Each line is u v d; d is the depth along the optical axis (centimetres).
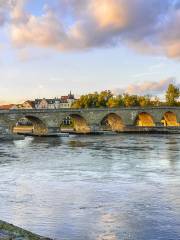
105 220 2362
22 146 8056
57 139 10406
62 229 2208
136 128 13950
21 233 1386
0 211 2592
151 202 2784
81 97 18388
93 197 2980
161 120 15712
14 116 10875
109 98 18338
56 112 12006
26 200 2906
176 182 3578
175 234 2100
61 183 3606
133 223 2292
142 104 17612
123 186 3409
